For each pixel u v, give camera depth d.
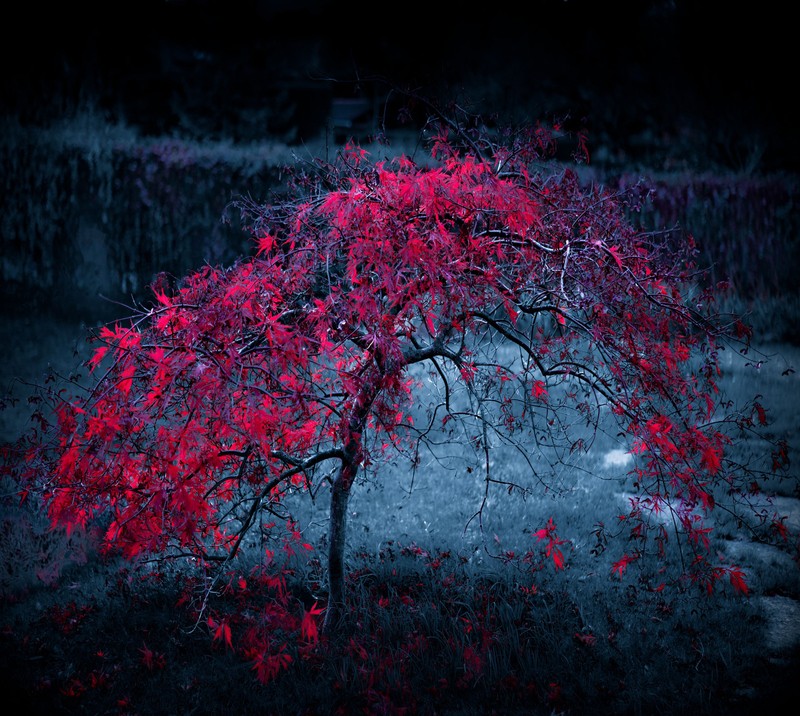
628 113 19.88
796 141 20.20
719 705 4.55
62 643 5.32
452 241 4.10
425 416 8.78
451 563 6.24
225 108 18.33
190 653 5.22
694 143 20.05
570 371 4.69
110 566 6.32
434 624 5.34
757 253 16.36
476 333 5.14
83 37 17.97
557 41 19.38
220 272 4.46
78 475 3.71
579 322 4.36
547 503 7.34
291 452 5.12
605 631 5.31
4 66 16.94
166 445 3.68
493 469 8.08
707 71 20.48
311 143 15.57
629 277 4.18
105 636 5.41
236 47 18.89
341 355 4.53
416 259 3.83
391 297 4.00
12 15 17.19
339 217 4.02
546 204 4.56
